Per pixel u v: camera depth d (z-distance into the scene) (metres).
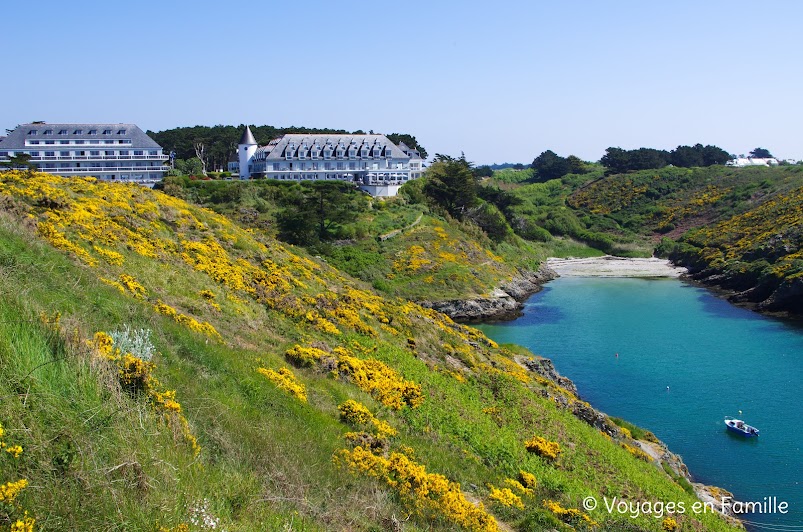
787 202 113.25
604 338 61.81
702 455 35.47
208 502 10.48
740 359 53.66
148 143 110.56
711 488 31.28
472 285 80.81
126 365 13.38
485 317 73.38
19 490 8.41
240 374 18.47
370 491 14.98
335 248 83.75
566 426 30.22
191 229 36.06
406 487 16.23
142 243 29.12
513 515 18.25
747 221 116.31
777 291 73.94
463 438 24.27
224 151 145.25
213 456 12.66
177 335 18.70
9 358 10.84
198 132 154.62
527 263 105.69
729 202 137.38
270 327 27.77
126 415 11.41
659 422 40.19
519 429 27.86
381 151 131.25
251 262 36.25
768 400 43.69
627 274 106.31
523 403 31.31
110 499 9.18
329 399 21.34
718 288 90.50
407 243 89.50
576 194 173.50
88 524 8.68
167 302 23.98
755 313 73.06
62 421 10.23
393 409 24.11
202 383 16.25
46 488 8.80
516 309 77.94
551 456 25.41
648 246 130.50
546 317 72.94
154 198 37.16
